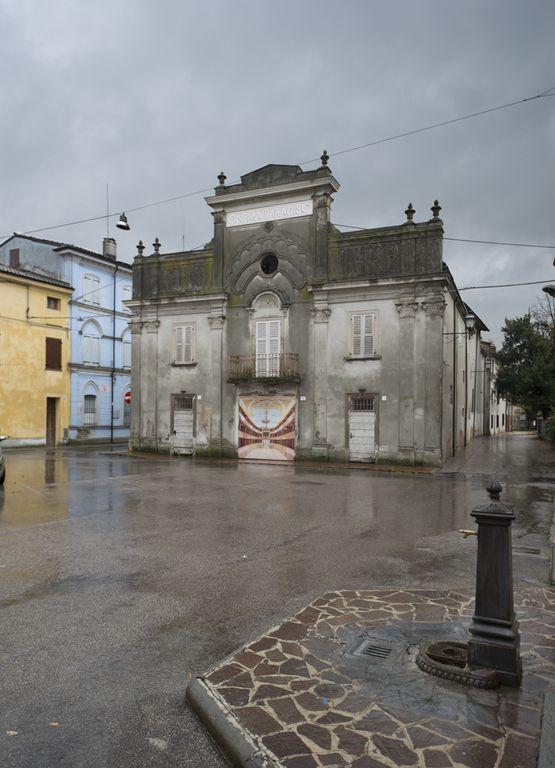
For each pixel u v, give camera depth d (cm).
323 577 654
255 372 2289
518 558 748
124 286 3550
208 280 2438
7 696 379
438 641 446
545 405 3612
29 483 1491
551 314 3622
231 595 589
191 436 2448
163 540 834
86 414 3269
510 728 325
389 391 2069
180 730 342
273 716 339
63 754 315
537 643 449
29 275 2894
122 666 425
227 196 2358
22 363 2869
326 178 2164
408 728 326
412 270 2042
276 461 2220
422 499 1260
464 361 3170
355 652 434
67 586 616
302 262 2241
